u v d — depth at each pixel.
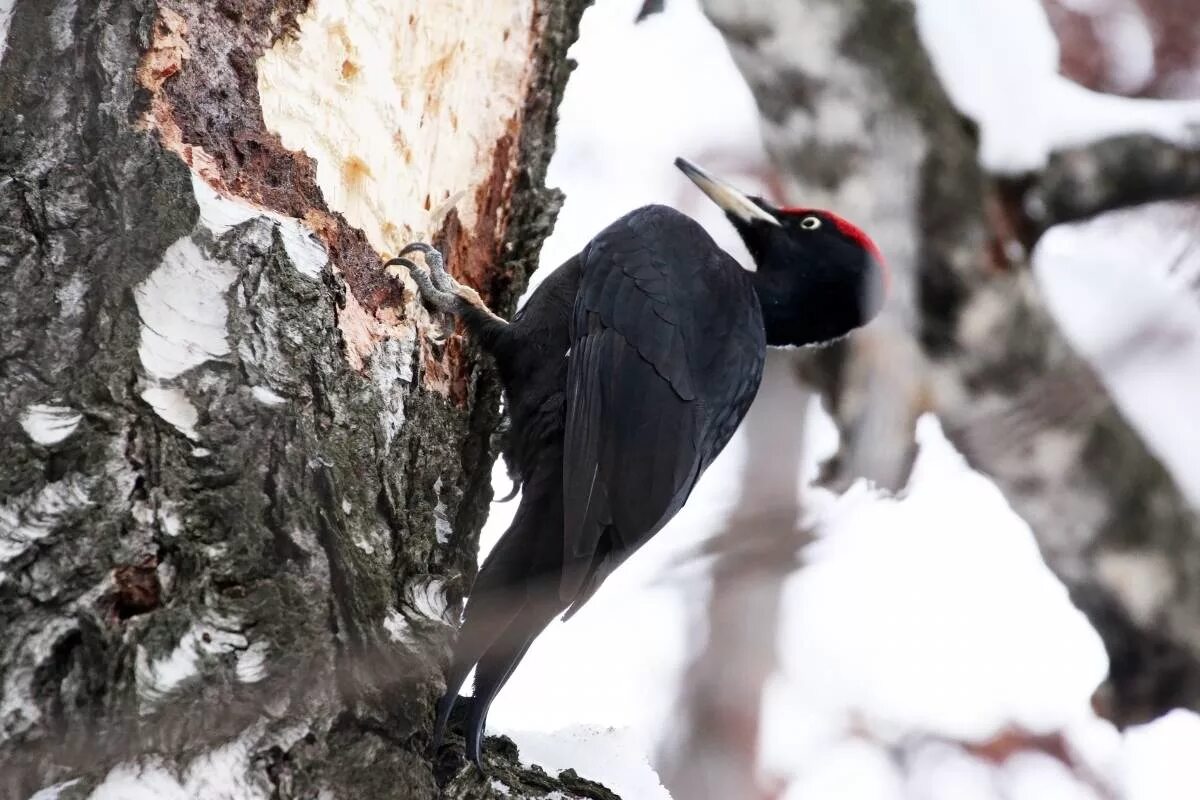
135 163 6.46
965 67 10.99
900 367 11.24
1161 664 11.24
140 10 6.69
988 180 10.79
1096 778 12.86
